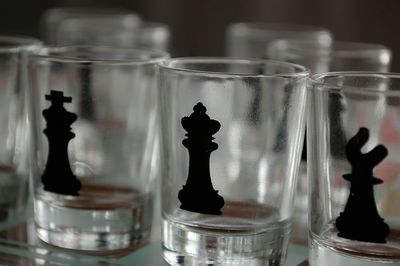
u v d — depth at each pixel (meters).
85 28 0.50
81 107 0.33
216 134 0.31
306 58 0.40
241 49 0.50
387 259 0.30
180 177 0.32
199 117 0.31
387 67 0.42
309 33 0.50
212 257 0.31
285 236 0.32
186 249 0.32
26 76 0.37
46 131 0.34
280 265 0.32
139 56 0.37
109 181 0.34
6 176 0.37
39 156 0.34
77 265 0.33
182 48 0.64
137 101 0.34
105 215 0.34
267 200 0.31
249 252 0.31
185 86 0.31
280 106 0.31
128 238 0.34
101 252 0.34
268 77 0.31
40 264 0.33
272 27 0.55
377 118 0.30
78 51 0.37
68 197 0.34
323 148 0.30
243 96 0.31
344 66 0.41
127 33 0.49
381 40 0.58
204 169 0.31
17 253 0.34
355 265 0.30
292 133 0.31
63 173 0.33
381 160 0.30
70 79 0.33
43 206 0.34
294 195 0.32
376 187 0.30
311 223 0.31
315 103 0.31
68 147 0.33
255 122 0.31
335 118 0.30
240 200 0.31
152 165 0.35
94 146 0.34
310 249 0.31
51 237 0.34
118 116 0.34
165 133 0.32
